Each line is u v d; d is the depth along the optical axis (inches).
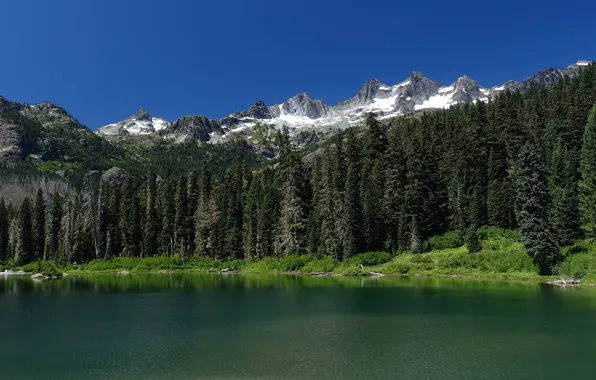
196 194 4589.1
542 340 1031.0
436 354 932.6
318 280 2529.5
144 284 2491.4
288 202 3511.3
